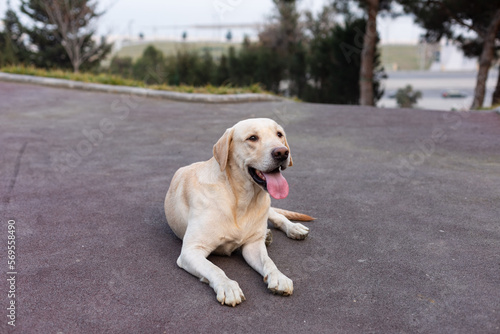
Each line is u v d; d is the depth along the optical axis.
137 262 3.15
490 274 3.00
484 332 2.35
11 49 23.06
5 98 10.21
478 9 17.00
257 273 3.05
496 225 3.85
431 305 2.63
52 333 2.30
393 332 2.36
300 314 2.53
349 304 2.64
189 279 2.93
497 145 6.88
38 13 26.69
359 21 19.30
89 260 3.16
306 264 3.18
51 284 2.81
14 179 5.14
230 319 2.47
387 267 3.12
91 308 2.55
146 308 2.57
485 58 17.61
